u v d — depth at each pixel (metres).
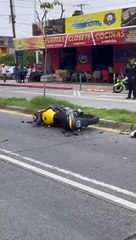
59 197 5.41
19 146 8.66
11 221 4.65
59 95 22.14
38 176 6.39
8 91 26.11
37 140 9.24
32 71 35.66
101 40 27.83
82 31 30.11
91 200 5.27
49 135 9.80
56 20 32.00
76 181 6.07
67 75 33.06
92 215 4.77
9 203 5.23
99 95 21.78
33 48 33.84
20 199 5.37
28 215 4.82
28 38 34.25
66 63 33.69
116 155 7.65
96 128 10.56
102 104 16.80
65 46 30.70
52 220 4.65
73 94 22.81
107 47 30.11
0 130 10.69
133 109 14.58
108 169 6.69
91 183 5.96
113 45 29.47
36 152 8.05
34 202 5.24
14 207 5.09
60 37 31.06
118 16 27.55
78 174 6.44
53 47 31.75
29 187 5.86
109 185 5.85
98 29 28.95
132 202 5.17
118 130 10.25
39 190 5.71
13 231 4.39
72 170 6.68
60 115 10.22
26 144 8.84
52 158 7.53
